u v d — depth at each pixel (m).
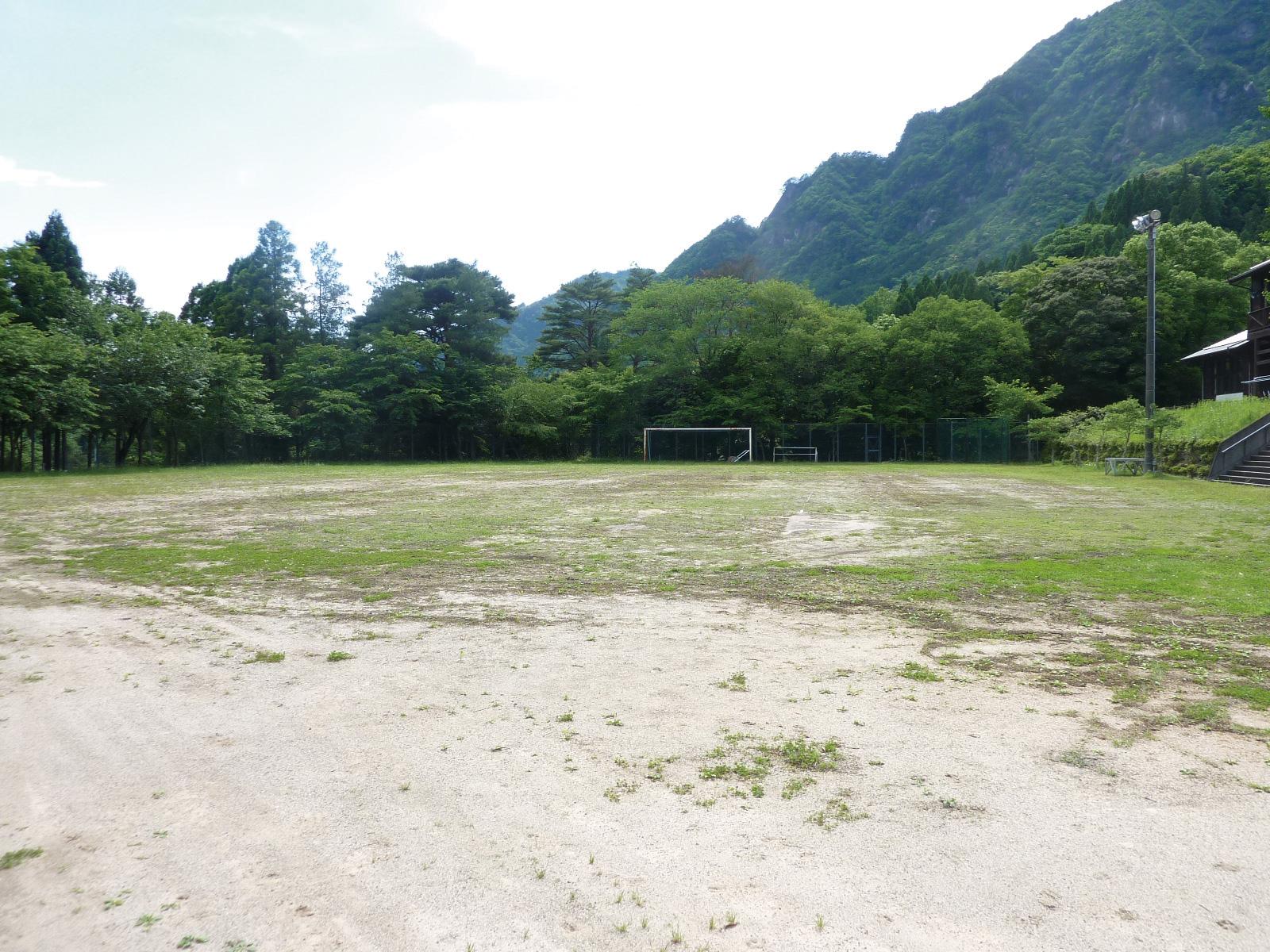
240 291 51.56
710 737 3.62
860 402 48.34
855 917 2.24
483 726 3.76
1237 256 52.06
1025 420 42.47
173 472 31.94
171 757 3.42
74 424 32.69
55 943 2.14
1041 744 3.52
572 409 51.59
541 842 2.69
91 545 10.00
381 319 51.88
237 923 2.23
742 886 2.41
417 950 2.11
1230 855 2.58
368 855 2.60
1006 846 2.64
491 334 54.62
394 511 14.43
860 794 3.03
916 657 4.89
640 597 6.69
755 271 86.06
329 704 4.07
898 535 10.79
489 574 7.84
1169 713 3.90
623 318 52.81
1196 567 8.06
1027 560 8.57
